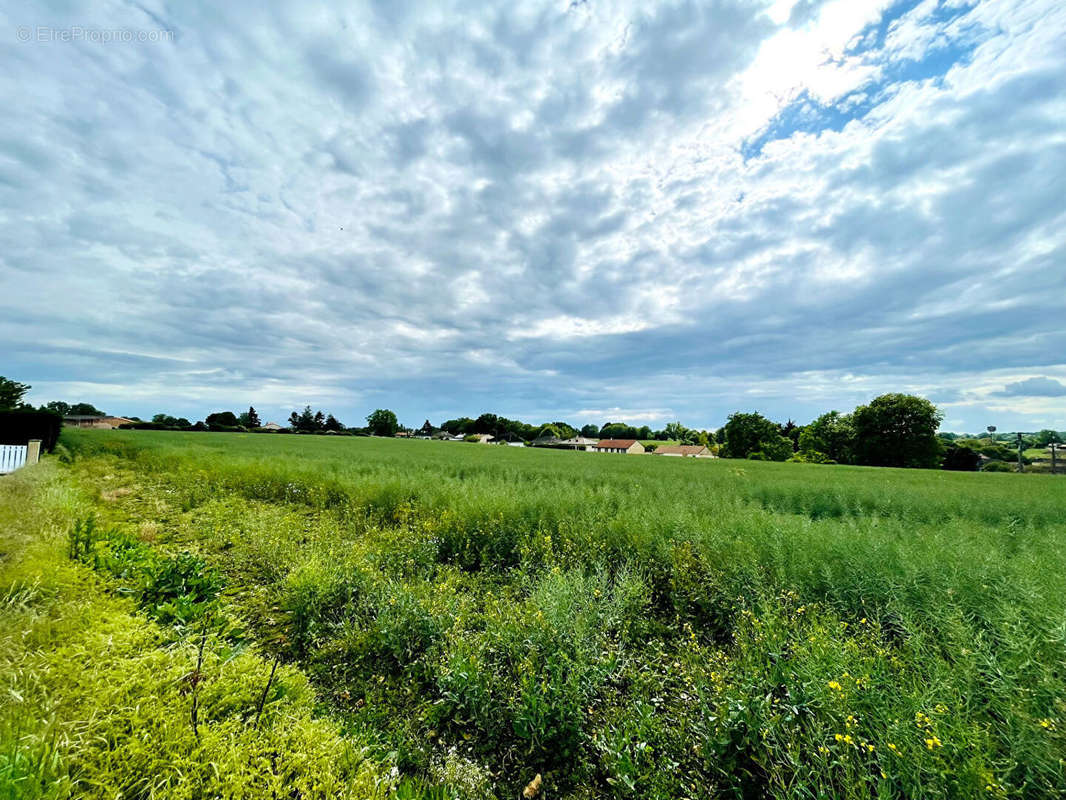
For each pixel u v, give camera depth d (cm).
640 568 520
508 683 314
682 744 270
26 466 1251
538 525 680
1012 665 256
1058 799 202
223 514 789
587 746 277
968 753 212
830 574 420
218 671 303
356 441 4881
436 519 717
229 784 215
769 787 241
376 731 286
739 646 364
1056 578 364
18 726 229
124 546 553
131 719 245
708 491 1067
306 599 421
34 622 327
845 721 241
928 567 406
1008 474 2653
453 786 247
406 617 382
